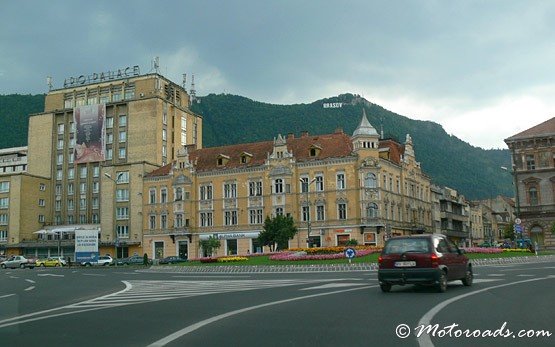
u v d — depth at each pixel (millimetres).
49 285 28828
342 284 21781
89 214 98188
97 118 98625
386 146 77875
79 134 99812
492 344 9031
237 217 76312
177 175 81125
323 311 13203
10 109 160125
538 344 9031
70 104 104875
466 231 123375
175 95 103375
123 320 12672
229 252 76188
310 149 74062
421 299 15219
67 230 94812
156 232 82062
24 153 137875
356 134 70250
